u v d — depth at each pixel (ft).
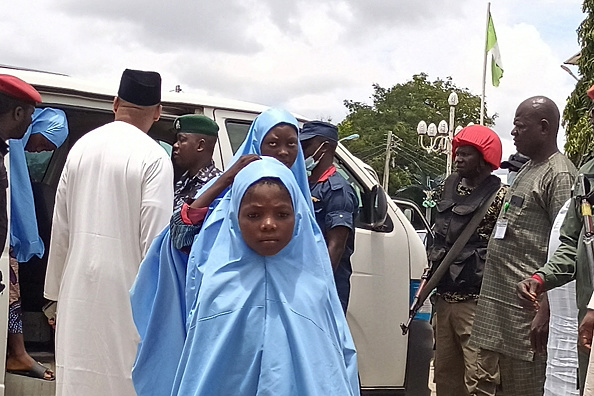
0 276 10.73
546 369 11.44
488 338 12.69
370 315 14.11
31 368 11.71
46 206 13.39
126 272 9.98
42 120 12.13
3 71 12.21
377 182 15.07
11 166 11.48
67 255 10.28
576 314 10.86
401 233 14.85
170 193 10.28
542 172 12.42
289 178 7.22
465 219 13.75
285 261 7.13
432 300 14.84
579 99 48.52
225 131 13.69
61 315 10.03
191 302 7.59
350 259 13.62
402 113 193.77
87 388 9.78
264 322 6.89
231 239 7.22
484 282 12.89
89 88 12.67
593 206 9.88
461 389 14.46
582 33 48.19
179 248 8.14
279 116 9.59
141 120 10.85
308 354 6.76
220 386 6.79
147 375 8.21
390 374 14.37
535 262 12.37
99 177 10.05
